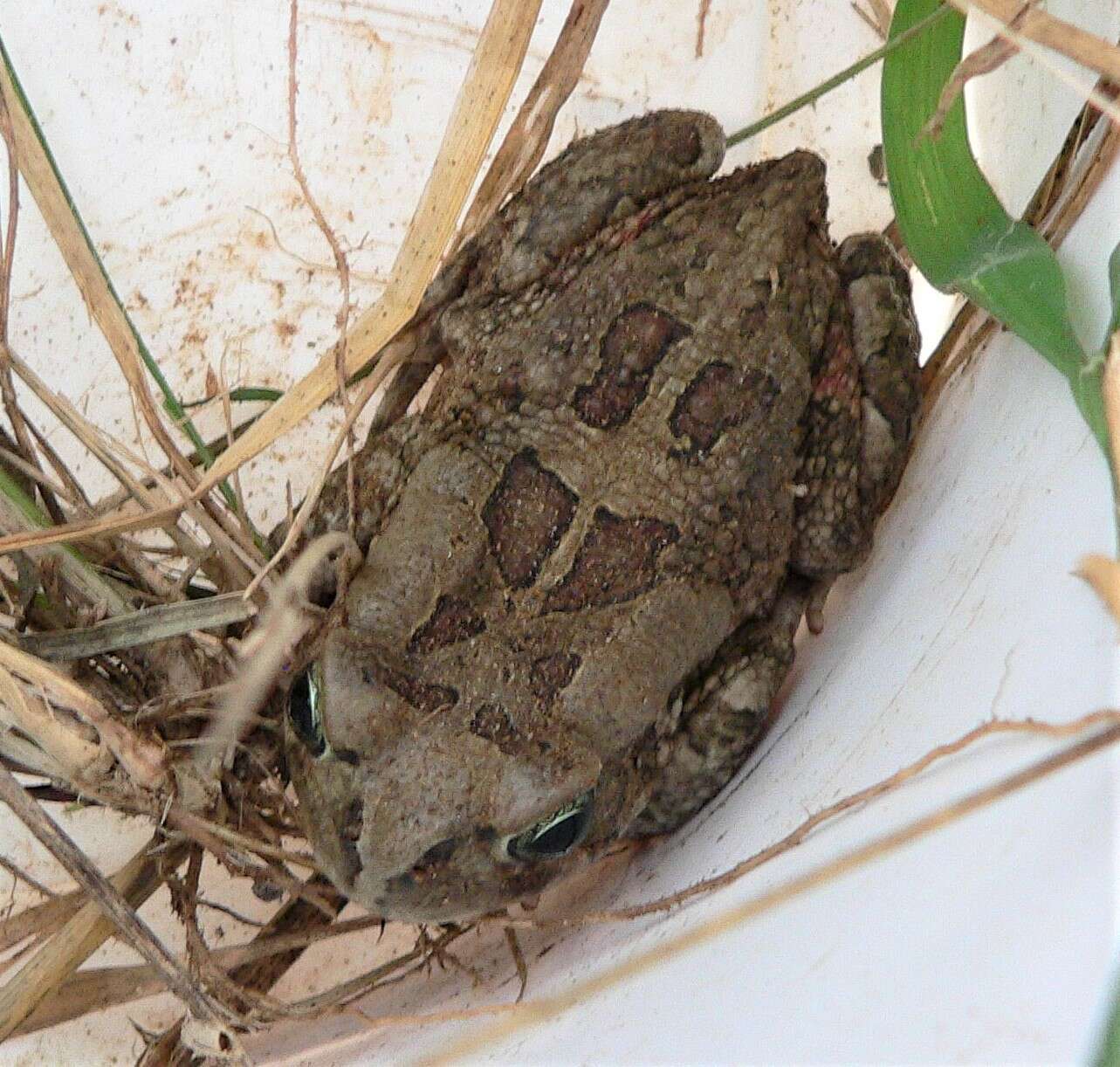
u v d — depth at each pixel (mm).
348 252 269
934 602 200
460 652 212
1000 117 234
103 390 261
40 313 261
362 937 246
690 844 220
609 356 220
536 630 214
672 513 218
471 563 215
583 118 270
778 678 228
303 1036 226
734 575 223
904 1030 167
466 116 211
